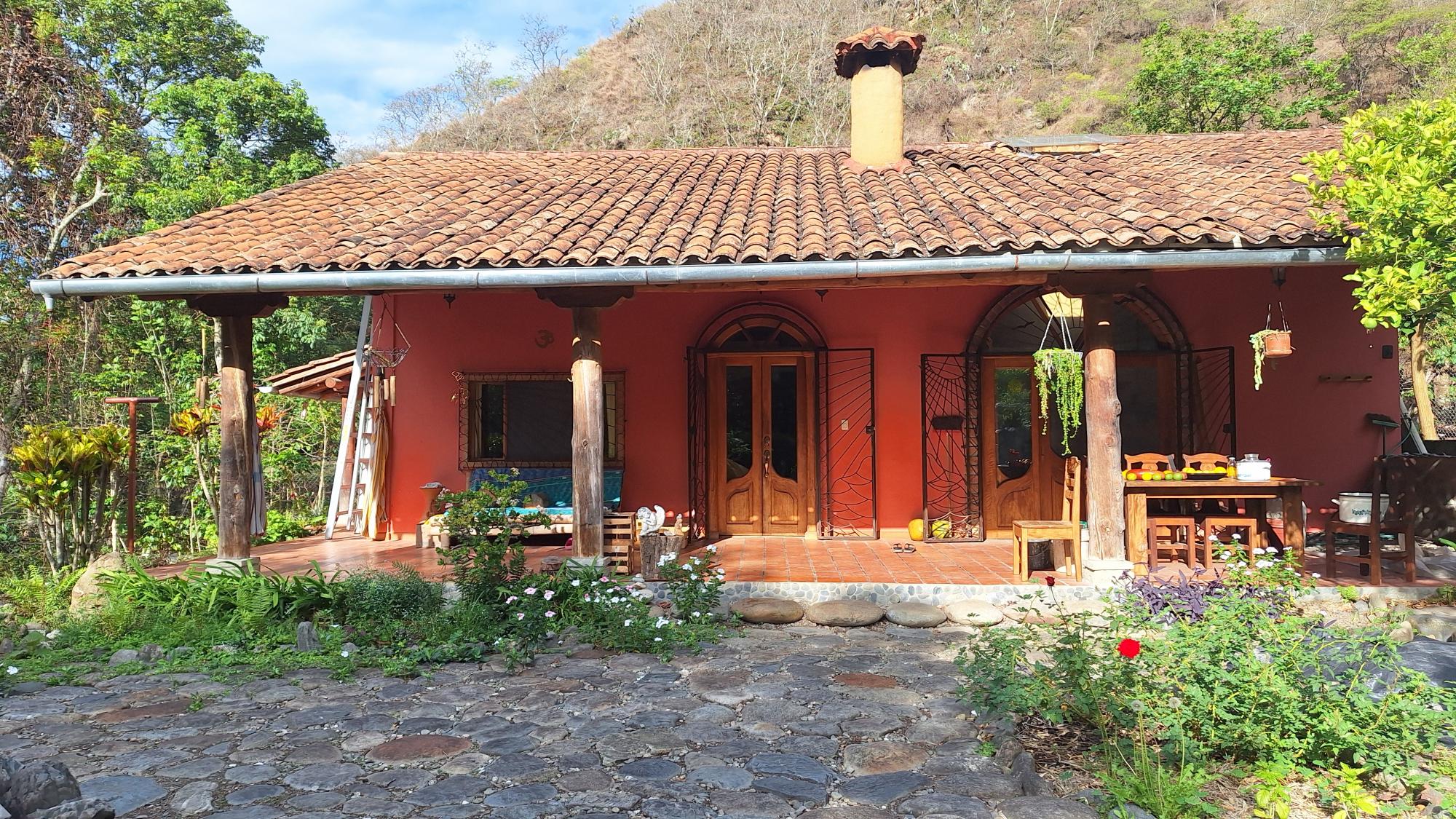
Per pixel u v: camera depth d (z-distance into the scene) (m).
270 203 8.73
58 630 6.66
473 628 6.32
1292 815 3.39
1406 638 5.74
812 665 5.74
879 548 9.15
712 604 6.99
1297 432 9.52
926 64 43.03
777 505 10.11
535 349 10.13
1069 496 7.54
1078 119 36.94
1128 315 9.98
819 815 3.55
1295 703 3.74
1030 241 6.54
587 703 5.02
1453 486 7.00
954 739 4.40
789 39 42.22
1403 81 27.30
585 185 9.79
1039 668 4.51
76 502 9.16
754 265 6.68
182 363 15.77
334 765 4.14
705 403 10.00
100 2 20.23
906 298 9.92
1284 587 5.93
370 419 10.34
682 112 39.59
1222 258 6.40
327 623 6.67
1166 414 9.75
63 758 4.27
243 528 7.54
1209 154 9.89
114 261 7.03
